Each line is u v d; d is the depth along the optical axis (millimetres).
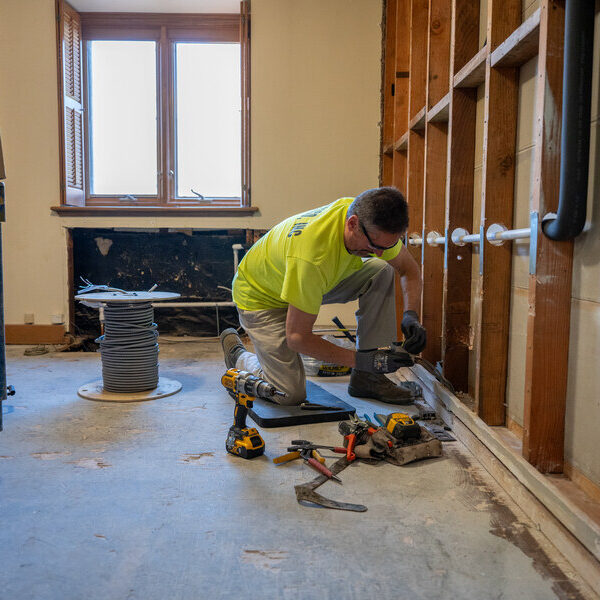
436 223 2768
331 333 3764
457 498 1571
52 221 4043
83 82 4207
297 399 2344
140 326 2643
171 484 1663
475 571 1210
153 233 4359
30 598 1122
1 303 1799
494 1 1865
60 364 3455
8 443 2012
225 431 2150
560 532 1286
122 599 1119
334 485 1655
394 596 1127
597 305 1347
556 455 1523
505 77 1896
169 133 4191
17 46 3916
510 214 1946
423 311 2785
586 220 1401
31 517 1457
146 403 2541
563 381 1503
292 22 3979
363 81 4035
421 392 2633
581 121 1263
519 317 1890
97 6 4031
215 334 4473
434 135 2727
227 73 4227
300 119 4055
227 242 4418
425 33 3111
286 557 1270
